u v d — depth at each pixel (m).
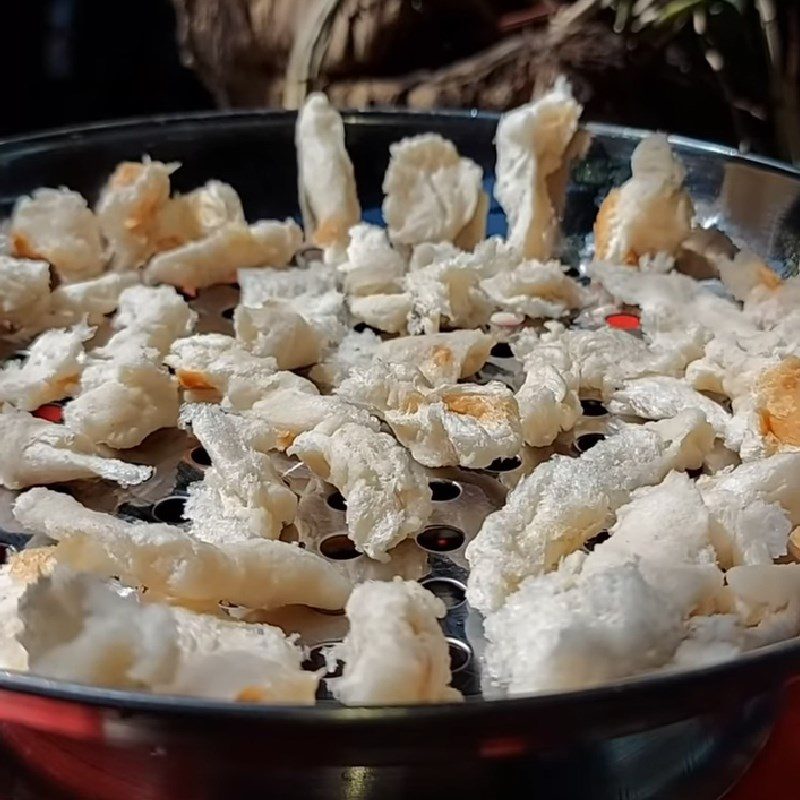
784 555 0.34
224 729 0.26
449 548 0.35
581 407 0.41
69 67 0.92
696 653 0.30
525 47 0.67
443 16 0.69
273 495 0.36
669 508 0.34
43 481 0.37
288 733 0.26
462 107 0.67
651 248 0.49
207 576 0.32
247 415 0.39
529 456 0.39
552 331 0.44
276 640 0.31
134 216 0.49
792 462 0.35
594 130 0.51
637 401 0.41
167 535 0.32
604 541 0.34
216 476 0.36
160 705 0.26
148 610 0.30
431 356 0.42
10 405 0.40
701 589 0.32
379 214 0.52
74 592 0.29
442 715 0.26
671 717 0.28
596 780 0.31
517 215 0.50
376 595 0.30
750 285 0.46
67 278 0.48
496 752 0.27
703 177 0.50
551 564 0.34
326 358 0.43
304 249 0.51
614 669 0.30
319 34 0.67
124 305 0.45
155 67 0.93
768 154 0.65
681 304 0.45
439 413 0.38
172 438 0.40
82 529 0.33
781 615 0.31
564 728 0.27
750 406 0.39
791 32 0.62
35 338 0.45
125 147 0.51
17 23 0.90
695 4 0.61
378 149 0.53
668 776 0.32
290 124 0.53
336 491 0.37
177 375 0.41
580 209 0.51
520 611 0.31
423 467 0.38
